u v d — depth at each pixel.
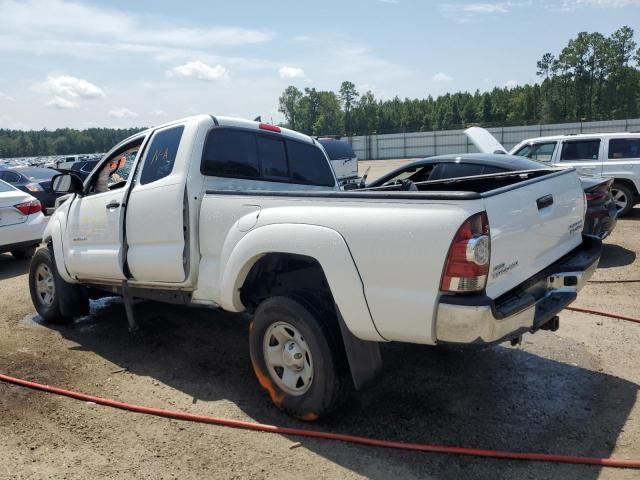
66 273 5.55
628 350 4.77
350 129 104.62
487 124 71.19
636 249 8.70
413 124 109.69
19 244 9.07
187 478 3.12
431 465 3.18
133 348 5.20
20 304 6.91
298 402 3.65
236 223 3.90
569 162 11.23
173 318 6.04
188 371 4.63
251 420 3.76
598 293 6.52
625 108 85.00
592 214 7.45
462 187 5.36
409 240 3.04
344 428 3.60
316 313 3.48
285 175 5.14
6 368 4.76
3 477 3.15
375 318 3.20
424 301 3.01
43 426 3.75
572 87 87.50
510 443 3.37
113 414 3.91
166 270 4.36
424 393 4.07
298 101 104.25
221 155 4.53
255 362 3.86
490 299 2.93
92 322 6.01
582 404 3.84
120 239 4.77
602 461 3.12
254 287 4.12
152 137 4.74
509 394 4.02
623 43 84.19
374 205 3.22
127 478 3.13
